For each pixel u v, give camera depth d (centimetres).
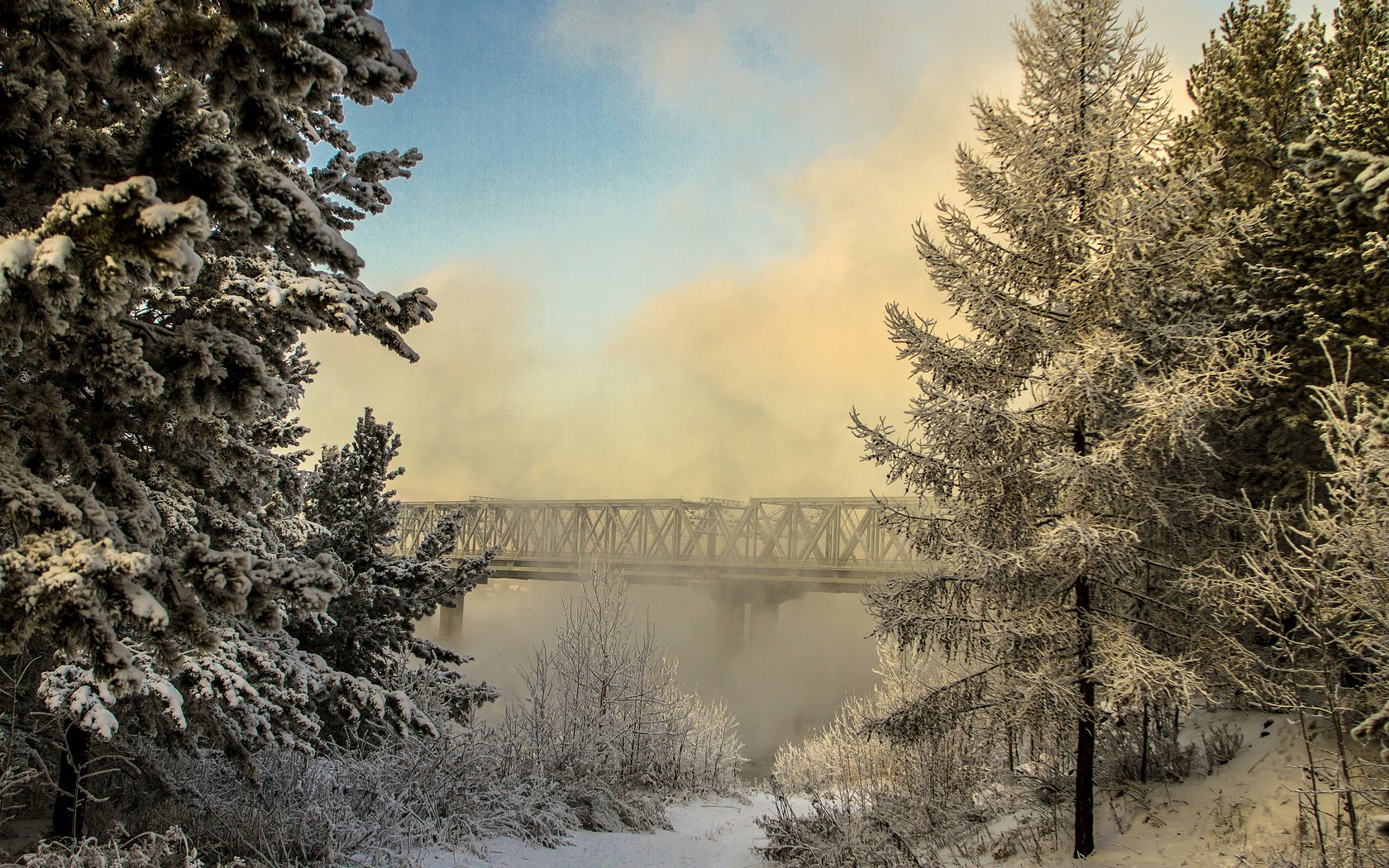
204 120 419
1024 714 959
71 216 358
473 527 6278
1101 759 1189
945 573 1055
